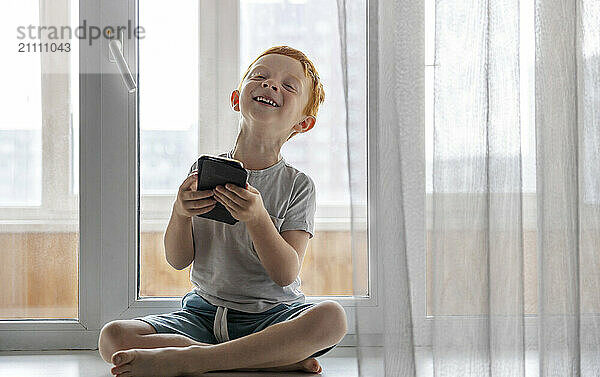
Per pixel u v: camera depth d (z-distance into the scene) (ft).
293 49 5.00
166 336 4.31
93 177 5.12
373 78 4.09
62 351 5.09
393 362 3.95
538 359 4.41
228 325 4.58
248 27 5.26
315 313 4.22
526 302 4.60
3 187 5.14
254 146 4.92
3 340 5.08
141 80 5.23
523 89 4.58
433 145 4.18
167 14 5.24
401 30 4.09
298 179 4.95
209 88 5.27
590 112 4.30
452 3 4.18
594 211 4.29
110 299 5.14
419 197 4.14
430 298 4.17
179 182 5.26
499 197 4.17
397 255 3.98
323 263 5.32
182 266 4.85
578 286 4.16
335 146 5.29
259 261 4.76
